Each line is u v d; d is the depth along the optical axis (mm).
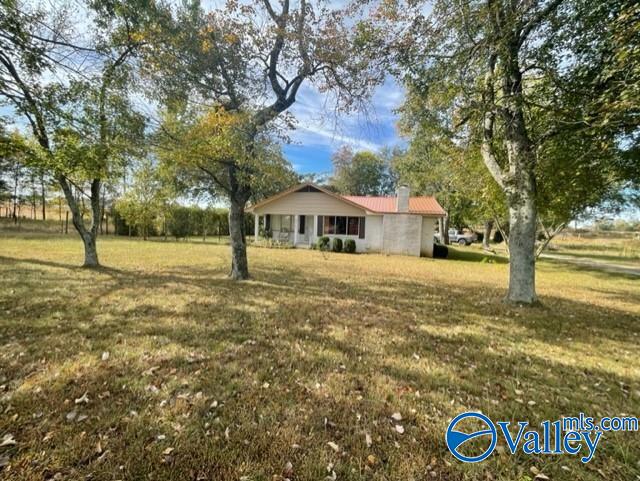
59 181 7633
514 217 6129
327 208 17469
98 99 5809
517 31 4438
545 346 3811
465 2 4590
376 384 2703
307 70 6805
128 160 7168
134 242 17453
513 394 2625
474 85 5457
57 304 4703
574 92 3951
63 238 16219
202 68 6109
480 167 9047
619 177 5926
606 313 5633
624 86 3264
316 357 3223
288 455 1813
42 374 2621
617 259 19594
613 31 3316
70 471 1623
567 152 4949
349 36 6031
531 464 1830
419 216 16203
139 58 6113
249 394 2453
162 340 3480
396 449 1903
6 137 5168
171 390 2457
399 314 5012
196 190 13383
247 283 7008
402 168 23141
